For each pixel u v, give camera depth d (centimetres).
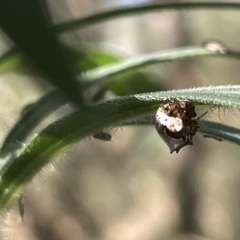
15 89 14
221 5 7
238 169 23
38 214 20
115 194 24
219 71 21
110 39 20
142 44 21
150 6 7
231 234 24
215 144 23
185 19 21
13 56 6
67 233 22
